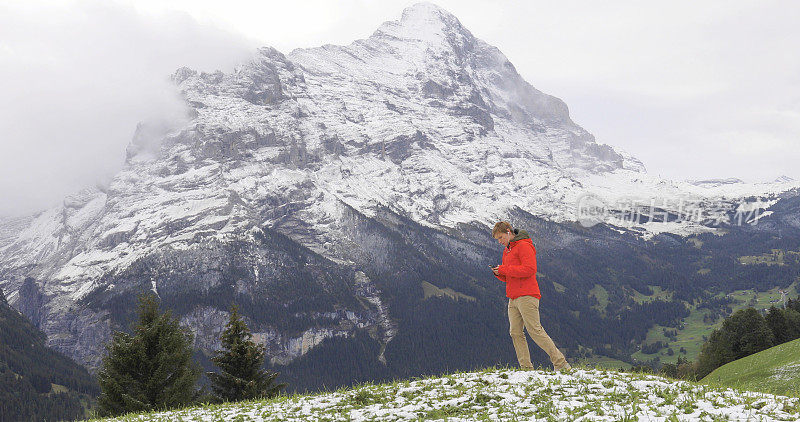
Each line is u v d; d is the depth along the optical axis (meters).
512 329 16.92
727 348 93.94
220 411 17.89
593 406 12.70
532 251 16.33
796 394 13.58
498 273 16.67
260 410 17.11
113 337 41.88
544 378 15.66
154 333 42.09
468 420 12.66
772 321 97.81
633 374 16.36
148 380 40.41
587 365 17.73
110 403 40.06
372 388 17.45
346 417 14.30
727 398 12.88
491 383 15.88
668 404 12.71
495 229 16.78
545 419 12.09
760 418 11.11
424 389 16.42
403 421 13.30
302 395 19.34
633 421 11.33
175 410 20.41
